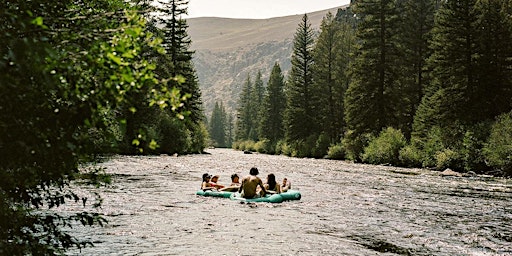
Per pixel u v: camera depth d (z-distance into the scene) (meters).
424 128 37.72
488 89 35.44
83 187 14.75
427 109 38.44
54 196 3.73
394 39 45.91
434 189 18.39
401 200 14.81
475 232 9.84
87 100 2.85
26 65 2.47
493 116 34.72
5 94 2.57
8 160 2.85
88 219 4.03
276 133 81.31
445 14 37.62
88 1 3.93
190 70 49.97
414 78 51.25
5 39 2.60
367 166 34.22
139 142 2.95
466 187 19.55
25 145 2.71
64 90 2.85
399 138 36.81
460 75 35.81
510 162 25.98
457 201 14.83
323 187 18.28
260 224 10.20
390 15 44.53
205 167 27.92
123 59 2.80
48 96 3.06
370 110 42.88
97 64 2.74
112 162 28.39
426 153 33.09
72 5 3.73
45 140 2.90
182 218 10.58
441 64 36.78
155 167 26.00
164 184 17.39
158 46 2.79
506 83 35.59
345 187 18.41
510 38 35.66
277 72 82.81
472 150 29.30
